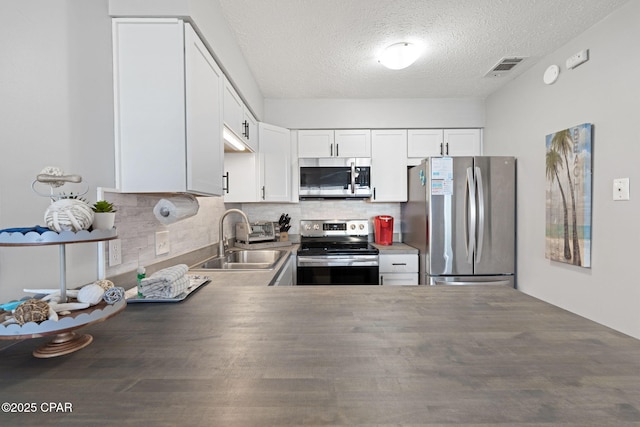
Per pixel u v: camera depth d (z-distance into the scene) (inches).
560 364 23.2
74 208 27.6
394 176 121.1
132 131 48.3
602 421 17.1
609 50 68.1
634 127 62.8
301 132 120.8
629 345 26.2
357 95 116.2
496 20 70.4
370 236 133.0
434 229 99.0
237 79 77.7
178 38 48.1
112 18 47.6
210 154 57.9
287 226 128.4
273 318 33.8
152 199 56.7
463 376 21.6
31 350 26.4
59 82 37.5
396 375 21.9
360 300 40.3
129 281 49.1
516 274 99.5
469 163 98.3
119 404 18.8
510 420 17.3
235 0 62.4
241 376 21.9
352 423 17.1
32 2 33.8
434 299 40.4
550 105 85.8
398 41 79.0
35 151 34.1
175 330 30.6
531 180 93.3
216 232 94.7
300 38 77.0
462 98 119.0
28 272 32.4
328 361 23.9
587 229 72.7
